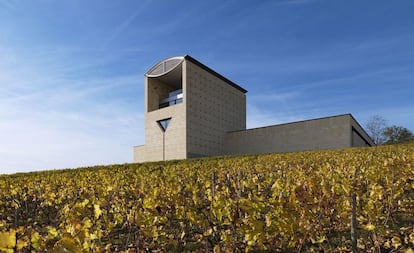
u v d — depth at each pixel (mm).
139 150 33156
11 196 6672
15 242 1511
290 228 2451
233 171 7512
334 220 3422
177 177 7258
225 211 2732
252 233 2422
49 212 5781
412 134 37812
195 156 28875
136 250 2812
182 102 29781
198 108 30344
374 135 40688
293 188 2768
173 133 29422
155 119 31609
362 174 4645
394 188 3646
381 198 3414
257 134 30859
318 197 2920
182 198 3268
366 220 3201
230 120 35594
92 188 5875
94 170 12930
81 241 1962
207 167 10508
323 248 2992
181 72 31625
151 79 33500
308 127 27312
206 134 30938
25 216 5754
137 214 2764
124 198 4324
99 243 2621
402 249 2803
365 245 2951
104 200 3898
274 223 2471
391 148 12492
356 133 28781
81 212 3117
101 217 3449
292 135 28203
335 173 4926
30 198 6621
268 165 8844
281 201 2566
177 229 3502
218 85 34156
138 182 6543
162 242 3102
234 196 4004
